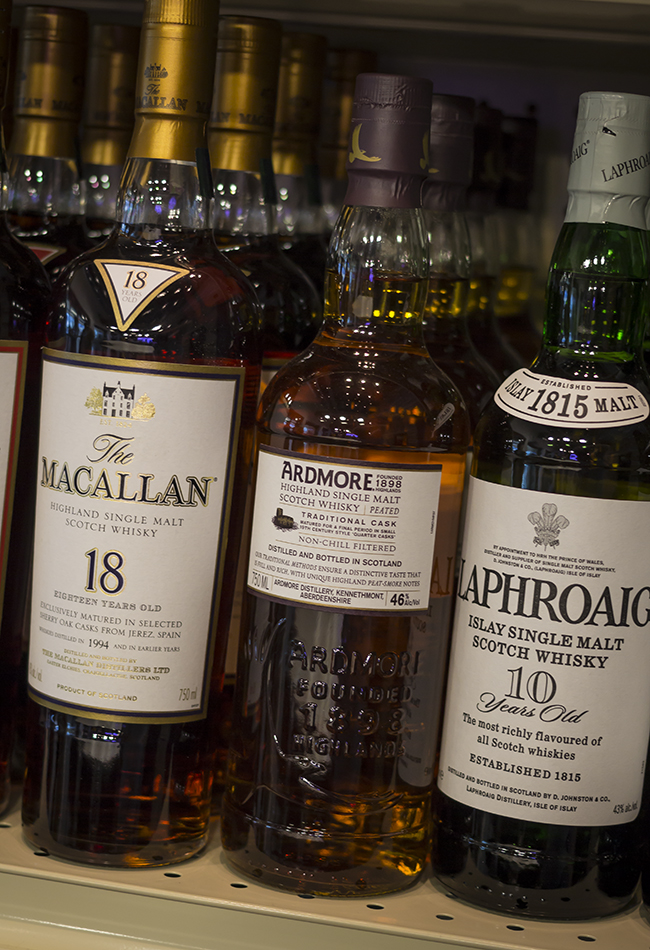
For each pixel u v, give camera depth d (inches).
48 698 27.7
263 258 33.9
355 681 26.9
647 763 27.4
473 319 37.6
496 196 38.8
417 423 27.1
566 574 25.3
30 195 35.3
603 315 26.9
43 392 27.8
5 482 29.0
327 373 27.5
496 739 26.0
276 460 26.7
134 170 28.4
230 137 32.1
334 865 26.5
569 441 25.6
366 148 25.9
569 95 41.6
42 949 25.1
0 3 28.9
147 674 27.2
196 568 27.3
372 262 28.3
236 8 35.6
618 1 30.4
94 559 26.9
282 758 26.9
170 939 25.1
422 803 28.0
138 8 39.1
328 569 26.2
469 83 42.2
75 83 33.7
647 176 25.6
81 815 27.1
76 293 27.5
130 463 26.6
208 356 27.7
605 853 26.0
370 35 39.4
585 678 25.4
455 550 28.3
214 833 30.2
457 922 25.7
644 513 25.5
